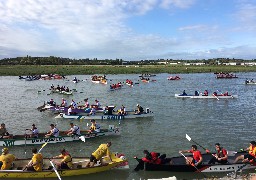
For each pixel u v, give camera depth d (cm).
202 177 1891
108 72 13538
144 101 5147
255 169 1995
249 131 3036
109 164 1948
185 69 15138
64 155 1917
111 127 2859
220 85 7962
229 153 2138
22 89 7238
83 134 2694
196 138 2789
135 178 1875
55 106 4191
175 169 1925
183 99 5356
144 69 15038
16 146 2550
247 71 14600
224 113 4019
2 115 3928
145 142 2662
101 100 5341
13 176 1809
